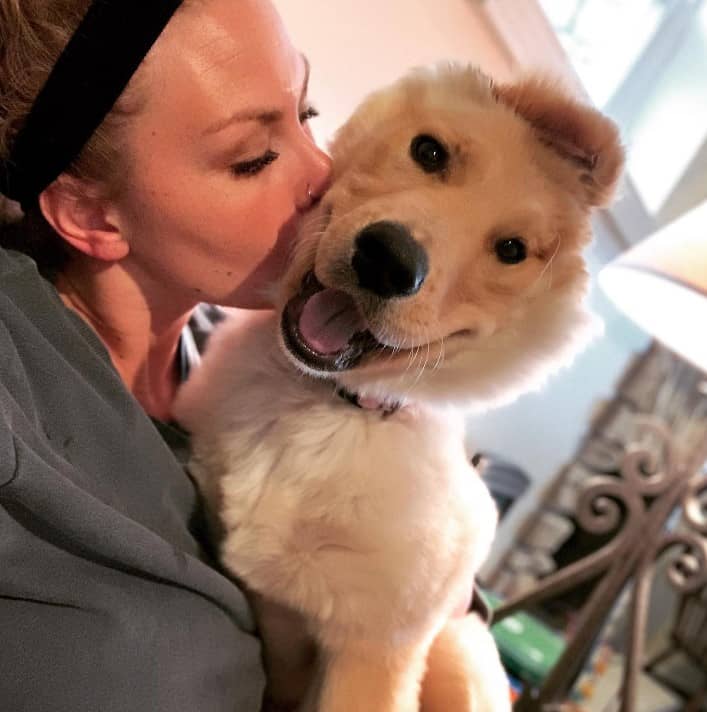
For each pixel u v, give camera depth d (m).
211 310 1.22
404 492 0.83
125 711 0.63
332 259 0.77
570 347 0.93
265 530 0.81
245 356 0.94
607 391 2.74
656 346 2.61
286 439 0.85
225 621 0.75
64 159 0.71
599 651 2.39
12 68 0.68
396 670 0.84
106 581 0.64
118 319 0.84
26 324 0.65
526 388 0.93
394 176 0.86
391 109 0.93
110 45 0.66
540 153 0.90
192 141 0.72
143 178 0.73
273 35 0.75
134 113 0.70
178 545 0.76
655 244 1.30
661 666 2.45
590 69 2.50
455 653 0.99
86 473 0.67
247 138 0.74
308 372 0.82
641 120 2.65
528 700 1.71
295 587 0.81
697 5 2.61
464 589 0.95
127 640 0.64
